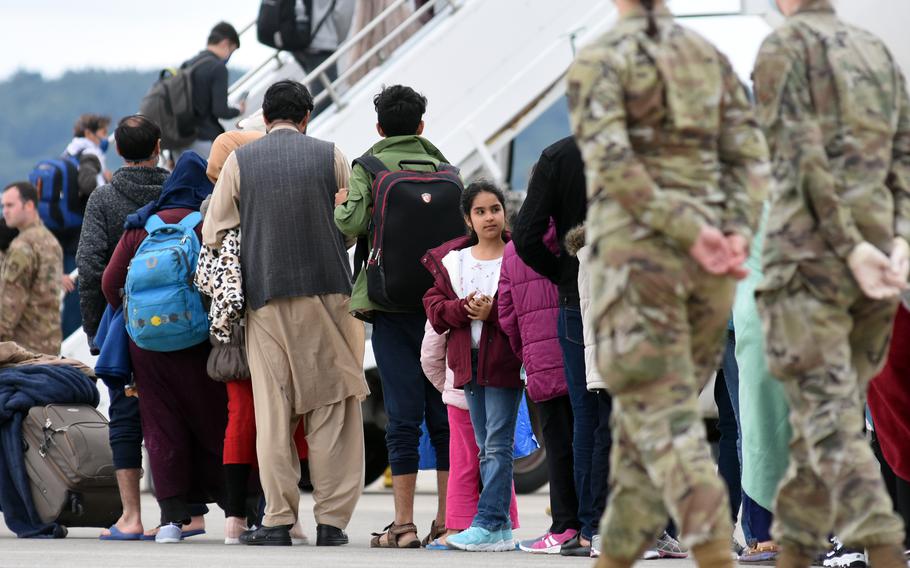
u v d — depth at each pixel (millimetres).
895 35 17250
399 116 20531
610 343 10602
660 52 10633
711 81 10750
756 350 16094
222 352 20297
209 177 21438
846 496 11047
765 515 17219
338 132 29484
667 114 10609
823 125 11305
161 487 20906
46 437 21578
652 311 10492
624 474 10875
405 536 19750
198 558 17500
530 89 29438
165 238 20797
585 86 10523
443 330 19172
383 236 19641
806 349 11250
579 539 18172
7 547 19578
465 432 19891
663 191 10453
